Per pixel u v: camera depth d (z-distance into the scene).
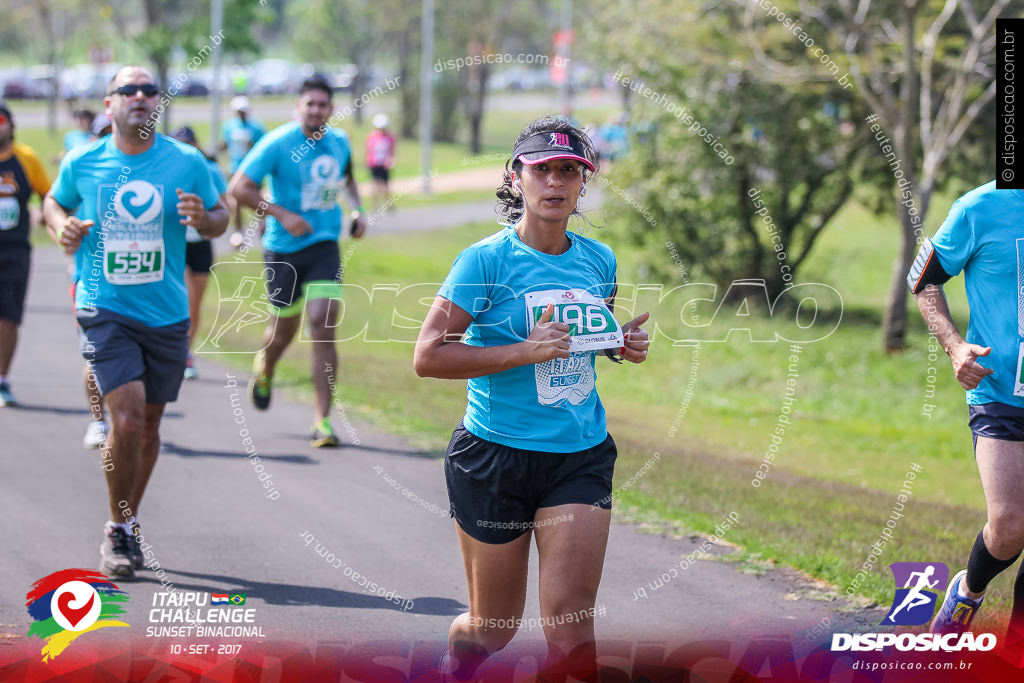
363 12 96.62
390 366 23.88
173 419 17.64
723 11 36.12
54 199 11.18
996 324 8.95
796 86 35.31
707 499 14.17
